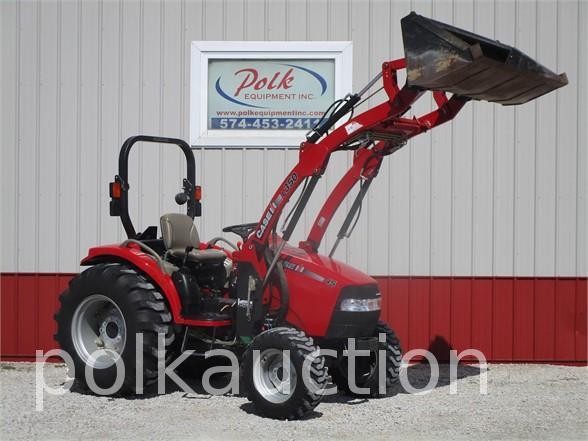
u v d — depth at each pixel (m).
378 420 5.86
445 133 8.28
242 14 8.33
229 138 8.34
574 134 8.27
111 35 8.36
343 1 8.29
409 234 8.28
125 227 6.84
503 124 8.27
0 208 8.37
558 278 8.27
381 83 8.25
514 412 6.17
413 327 8.27
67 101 8.38
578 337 8.25
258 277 6.34
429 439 5.36
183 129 8.36
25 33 8.36
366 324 6.22
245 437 5.34
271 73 8.34
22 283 8.35
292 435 5.40
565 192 8.27
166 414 5.98
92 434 5.39
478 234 8.28
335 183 8.31
